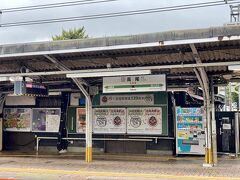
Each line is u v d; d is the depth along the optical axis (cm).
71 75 1262
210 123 1328
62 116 1789
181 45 1098
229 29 981
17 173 1255
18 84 1374
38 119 1841
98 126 1730
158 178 1133
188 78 1505
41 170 1267
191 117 1569
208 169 1255
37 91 1501
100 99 1730
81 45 1140
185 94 1652
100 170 1254
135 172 1208
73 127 1773
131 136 1686
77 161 1473
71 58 1283
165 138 1638
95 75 1234
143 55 1218
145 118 1667
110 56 1241
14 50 1212
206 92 1307
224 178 1093
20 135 1875
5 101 1894
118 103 1705
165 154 1645
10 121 1884
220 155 1612
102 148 1741
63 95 1792
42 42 1186
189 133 1569
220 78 1434
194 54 1113
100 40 1118
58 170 1262
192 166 1322
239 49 1124
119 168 1292
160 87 1261
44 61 1365
